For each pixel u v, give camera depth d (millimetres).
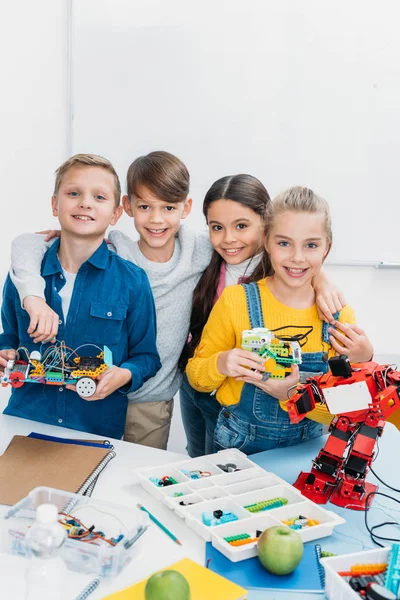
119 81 2197
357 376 970
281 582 788
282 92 2217
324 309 1225
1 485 956
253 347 1128
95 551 784
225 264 1549
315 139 2258
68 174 1284
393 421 1043
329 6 2158
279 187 2291
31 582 688
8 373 1086
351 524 932
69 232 1311
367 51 2195
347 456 1013
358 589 742
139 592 742
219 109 2225
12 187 2273
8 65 2178
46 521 692
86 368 1079
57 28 2158
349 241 2340
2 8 2135
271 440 1260
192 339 1583
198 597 731
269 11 2160
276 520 887
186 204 1589
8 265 2326
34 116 2223
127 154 2250
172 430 2447
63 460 1047
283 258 1199
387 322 2420
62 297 1354
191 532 892
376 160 2281
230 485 994
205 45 2180
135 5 2146
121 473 1058
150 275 1501
